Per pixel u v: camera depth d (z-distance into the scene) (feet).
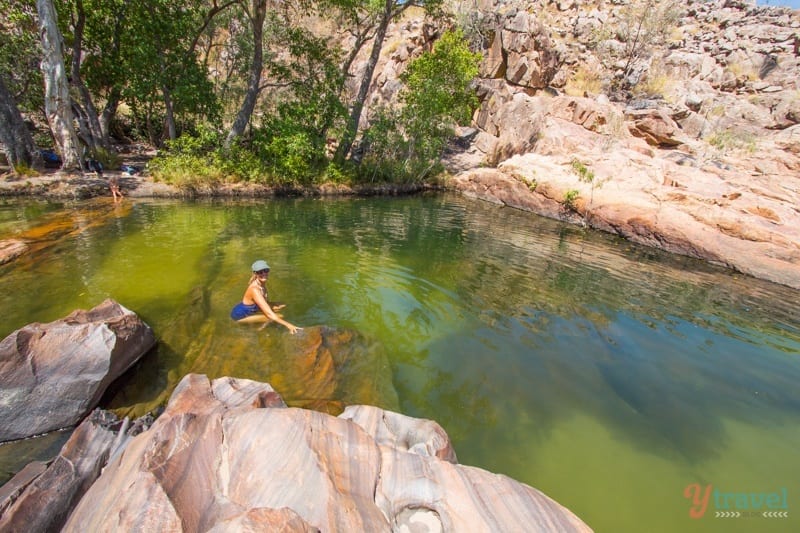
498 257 32.99
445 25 89.76
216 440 8.29
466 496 7.74
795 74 71.97
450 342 18.51
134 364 14.10
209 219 37.63
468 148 84.33
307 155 56.29
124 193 44.27
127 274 22.11
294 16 83.30
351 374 14.94
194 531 6.40
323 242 32.91
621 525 10.03
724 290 29.48
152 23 50.44
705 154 56.65
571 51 88.94
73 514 7.07
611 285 28.27
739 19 87.76
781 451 13.19
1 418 10.88
